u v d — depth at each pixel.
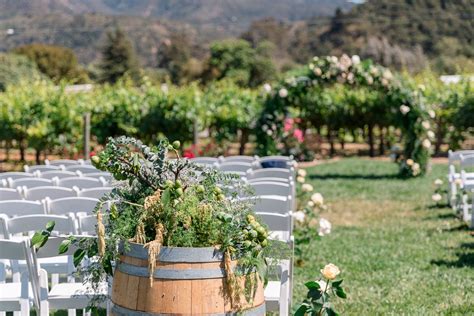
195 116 20.81
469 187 9.30
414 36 86.38
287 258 4.77
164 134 21.61
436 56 83.88
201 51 95.00
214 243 4.10
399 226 11.16
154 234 4.16
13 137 20.47
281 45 94.88
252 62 65.00
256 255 4.17
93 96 21.50
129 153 4.33
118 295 4.16
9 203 6.32
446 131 24.64
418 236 10.23
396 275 7.84
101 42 112.50
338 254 9.02
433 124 24.27
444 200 13.64
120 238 4.16
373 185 16.61
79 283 5.23
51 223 4.72
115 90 21.88
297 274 7.93
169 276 4.00
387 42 80.38
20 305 5.00
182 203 4.11
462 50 83.75
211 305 4.03
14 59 52.09
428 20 87.00
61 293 4.98
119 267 4.18
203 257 4.01
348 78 17.27
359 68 17.19
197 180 4.40
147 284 4.04
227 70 64.00
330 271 4.55
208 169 4.43
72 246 4.95
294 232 8.86
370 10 90.44
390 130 26.19
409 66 73.25
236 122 22.19
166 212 4.09
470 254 8.85
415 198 14.27
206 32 127.06
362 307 6.57
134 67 68.62
